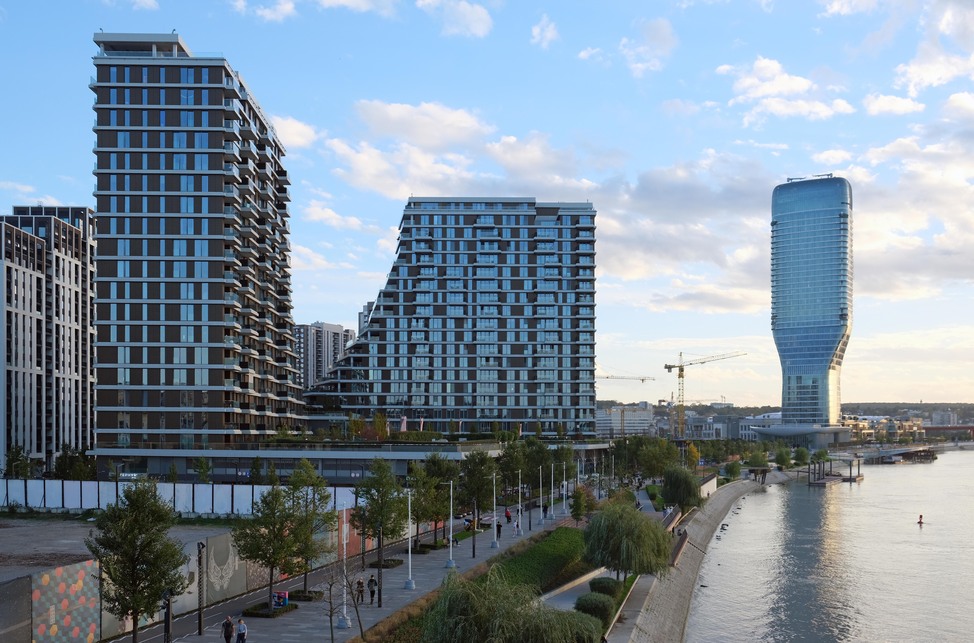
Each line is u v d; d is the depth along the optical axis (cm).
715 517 18225
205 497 10794
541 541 10462
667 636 8138
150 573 4997
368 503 7994
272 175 19612
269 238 19588
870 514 19612
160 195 16562
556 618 4644
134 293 16488
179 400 16312
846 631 9131
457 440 17488
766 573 12238
